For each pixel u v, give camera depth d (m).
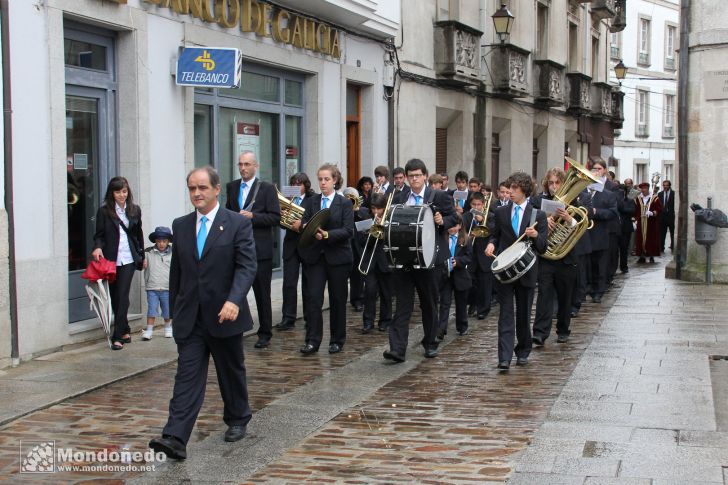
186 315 6.10
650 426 6.71
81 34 10.23
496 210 9.45
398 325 9.30
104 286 9.69
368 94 17.48
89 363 8.91
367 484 5.58
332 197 10.12
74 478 5.70
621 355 9.48
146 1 10.88
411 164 9.56
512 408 7.39
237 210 10.19
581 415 7.06
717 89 15.93
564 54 29.20
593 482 5.48
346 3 15.13
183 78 11.42
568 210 10.30
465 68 20.64
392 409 7.41
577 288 12.41
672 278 17.09
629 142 43.09
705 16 15.94
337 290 9.80
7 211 8.66
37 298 9.13
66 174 9.62
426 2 19.53
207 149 12.96
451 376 8.70
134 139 10.84
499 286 9.04
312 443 6.45
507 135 24.95
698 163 16.27
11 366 8.70
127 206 9.84
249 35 13.37
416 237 8.87
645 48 43.78
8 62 8.70
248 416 6.56
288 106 15.06
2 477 5.71
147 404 7.48
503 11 22.02
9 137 8.68
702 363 9.00
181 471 5.83
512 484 5.50
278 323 11.62
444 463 5.96
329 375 8.72
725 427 6.70
